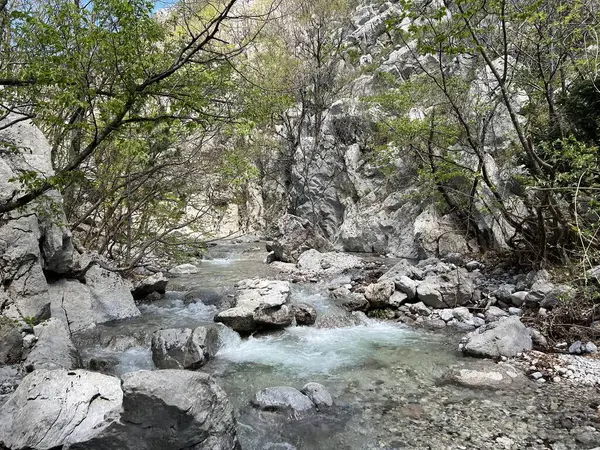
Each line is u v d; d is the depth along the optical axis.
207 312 9.77
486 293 10.05
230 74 7.69
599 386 5.74
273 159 27.52
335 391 5.97
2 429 4.06
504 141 13.97
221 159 12.10
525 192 10.84
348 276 12.94
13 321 6.20
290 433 4.85
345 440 4.70
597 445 4.43
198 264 16.50
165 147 10.95
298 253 16.53
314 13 25.91
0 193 7.10
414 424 4.99
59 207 7.54
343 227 20.36
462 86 13.55
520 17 8.27
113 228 12.01
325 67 25.44
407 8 8.41
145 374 3.85
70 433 4.05
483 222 14.22
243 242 24.09
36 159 8.08
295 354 7.53
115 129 6.13
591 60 8.78
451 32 8.90
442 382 6.17
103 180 10.29
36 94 5.85
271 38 23.25
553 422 4.91
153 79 5.87
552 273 9.59
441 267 11.78
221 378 6.47
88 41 5.04
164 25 7.07
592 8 8.99
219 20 6.07
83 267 9.10
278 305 8.95
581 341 7.11
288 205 26.84
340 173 22.16
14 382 5.39
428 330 8.74
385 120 16.42
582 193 7.99
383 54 24.73
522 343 7.18
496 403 5.43
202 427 3.84
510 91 12.42
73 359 6.29
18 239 7.15
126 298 9.61
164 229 14.01
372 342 8.11
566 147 7.79
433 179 13.54
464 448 4.45
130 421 3.70
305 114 26.16
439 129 13.91
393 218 18.14
